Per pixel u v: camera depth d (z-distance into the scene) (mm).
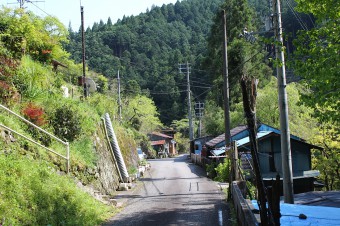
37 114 11523
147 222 9102
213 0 117125
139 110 58344
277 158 19297
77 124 13281
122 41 81438
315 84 8750
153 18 98812
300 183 19906
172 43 89000
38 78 14766
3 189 7035
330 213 7141
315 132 26578
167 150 65375
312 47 8773
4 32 16250
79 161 12180
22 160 8789
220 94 37250
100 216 9383
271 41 9133
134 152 26609
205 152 27781
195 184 17453
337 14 8461
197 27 100750
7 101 11312
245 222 6348
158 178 21078
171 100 72625
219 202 12039
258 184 4996
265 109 30188
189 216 9789
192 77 61500
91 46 73438
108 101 26359
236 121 32844
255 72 33938
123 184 15703
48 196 8102
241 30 36062
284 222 6500
